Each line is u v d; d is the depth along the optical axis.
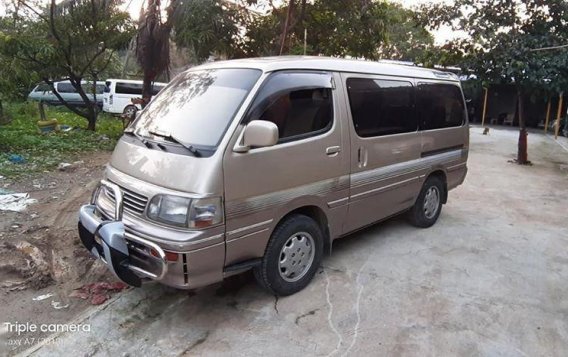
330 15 9.68
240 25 9.30
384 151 4.20
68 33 11.34
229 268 3.03
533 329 3.15
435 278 3.92
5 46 10.32
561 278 3.99
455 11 9.84
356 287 3.72
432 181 5.16
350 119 3.77
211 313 3.31
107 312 3.29
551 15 9.48
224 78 3.42
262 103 3.13
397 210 4.66
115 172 3.35
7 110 13.89
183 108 3.38
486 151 12.50
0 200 5.74
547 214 6.12
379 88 4.12
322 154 3.51
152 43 10.22
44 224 4.98
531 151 12.69
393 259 4.31
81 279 3.82
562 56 8.69
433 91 4.91
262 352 2.85
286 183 3.25
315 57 3.80
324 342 2.96
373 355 2.84
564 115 18.31
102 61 13.10
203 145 2.93
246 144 2.92
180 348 2.89
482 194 7.27
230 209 2.90
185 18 8.70
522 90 9.96
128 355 2.82
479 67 9.79
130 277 3.02
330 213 3.72
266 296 3.56
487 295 3.63
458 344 2.96
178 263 2.76
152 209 2.88
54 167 7.91
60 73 12.03
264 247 3.22
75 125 13.91
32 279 3.73
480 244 4.80
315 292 3.62
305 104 3.41
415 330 3.11
